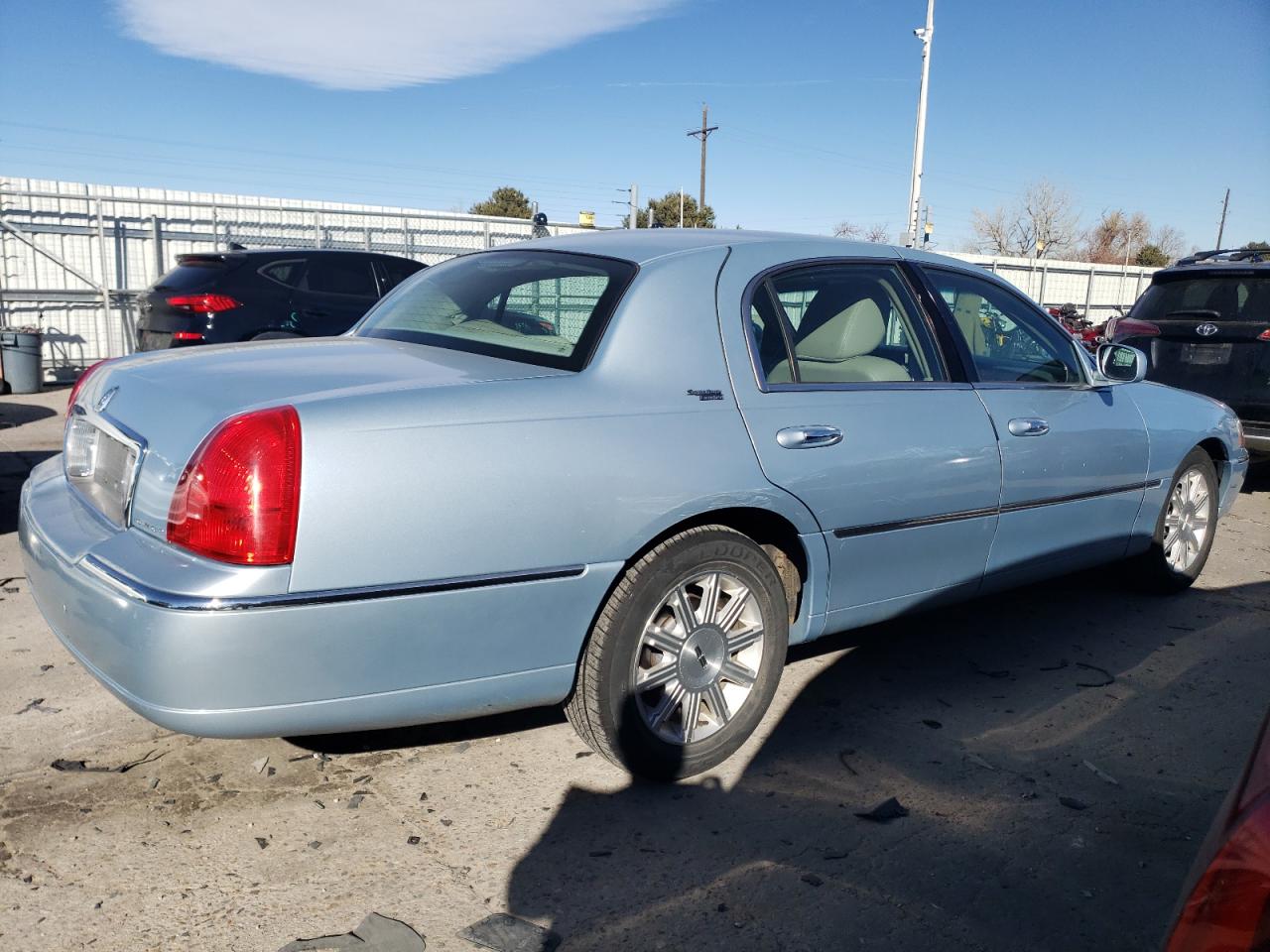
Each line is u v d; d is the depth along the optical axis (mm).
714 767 3215
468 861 2660
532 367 2928
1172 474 4805
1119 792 3150
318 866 2609
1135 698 3885
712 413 3018
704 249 3303
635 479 2793
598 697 2887
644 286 3086
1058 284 26047
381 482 2441
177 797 2916
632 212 17094
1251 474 9164
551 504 2658
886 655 4262
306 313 8797
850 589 3439
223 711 2357
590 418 2781
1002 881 2650
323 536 2375
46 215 14445
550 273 3342
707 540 2979
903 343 3732
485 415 2635
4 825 2734
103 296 14383
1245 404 7332
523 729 3445
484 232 18312
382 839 2744
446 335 3303
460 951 2295
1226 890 1291
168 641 2291
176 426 2529
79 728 3309
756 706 3219
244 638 2314
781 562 3330
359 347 3215
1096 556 4496
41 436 9195
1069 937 2426
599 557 2750
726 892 2561
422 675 2566
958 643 4438
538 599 2678
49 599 2711
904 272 3836
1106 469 4348
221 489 2334
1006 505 3865
